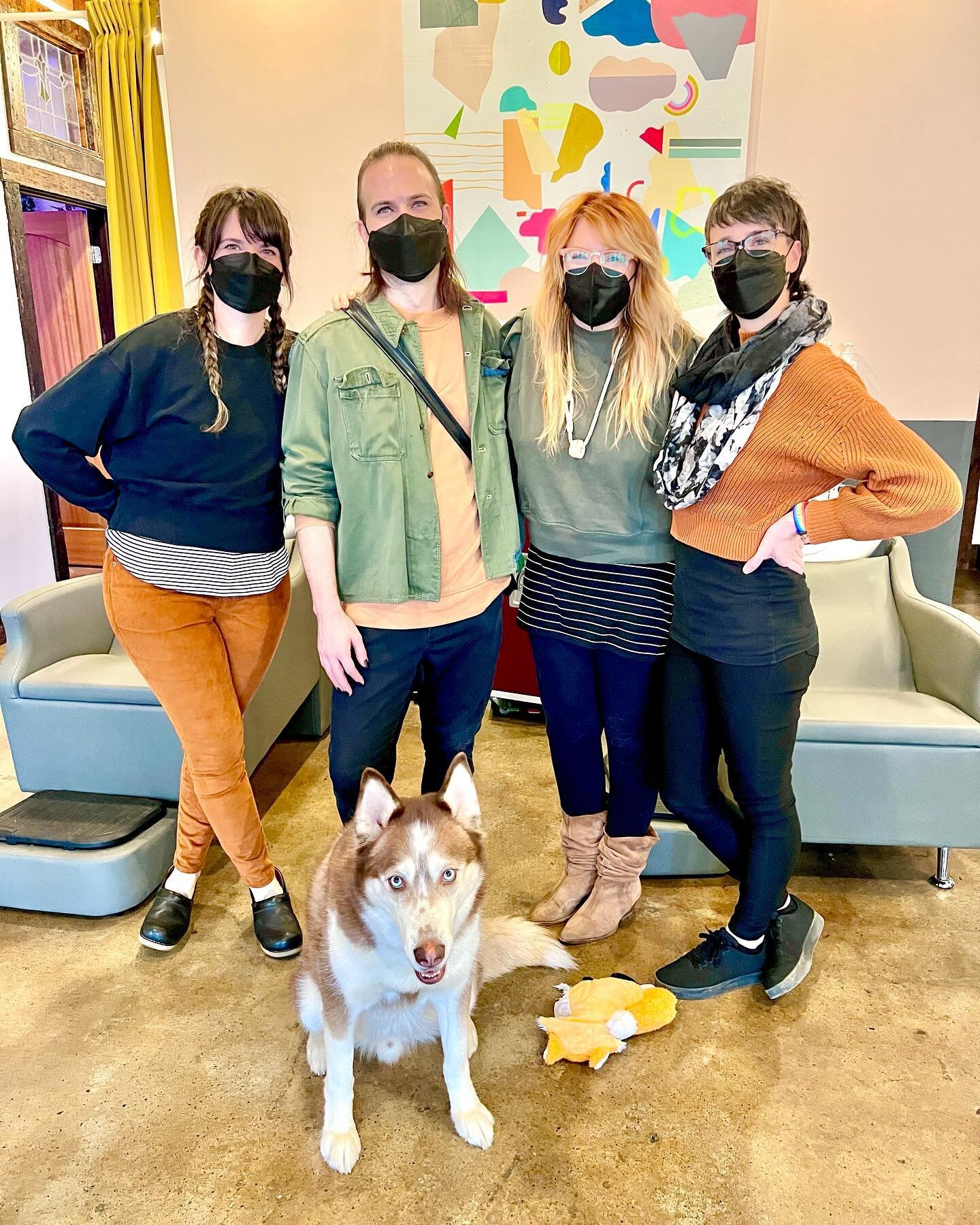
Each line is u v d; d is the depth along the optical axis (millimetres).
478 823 1618
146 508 1888
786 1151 1614
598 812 2246
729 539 1745
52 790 2654
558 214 1783
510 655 3721
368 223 1715
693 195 3576
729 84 3439
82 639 2926
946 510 1526
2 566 4824
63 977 2125
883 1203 1506
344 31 3584
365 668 1814
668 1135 1650
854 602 2941
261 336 1919
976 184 3430
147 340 1784
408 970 1524
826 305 1614
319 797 3107
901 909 2436
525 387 1908
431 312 1793
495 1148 1619
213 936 2293
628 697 1989
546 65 3496
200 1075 1809
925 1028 1949
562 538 1923
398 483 1705
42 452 1811
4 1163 1592
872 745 2375
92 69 5391
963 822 2402
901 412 3701
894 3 3291
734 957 2045
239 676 2131
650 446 1851
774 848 1919
